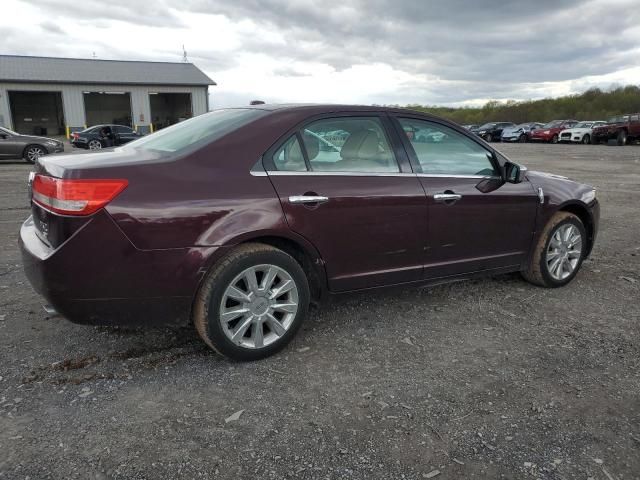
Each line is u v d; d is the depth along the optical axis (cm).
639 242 636
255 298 306
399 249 357
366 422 256
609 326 376
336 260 333
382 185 343
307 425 253
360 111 352
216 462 225
